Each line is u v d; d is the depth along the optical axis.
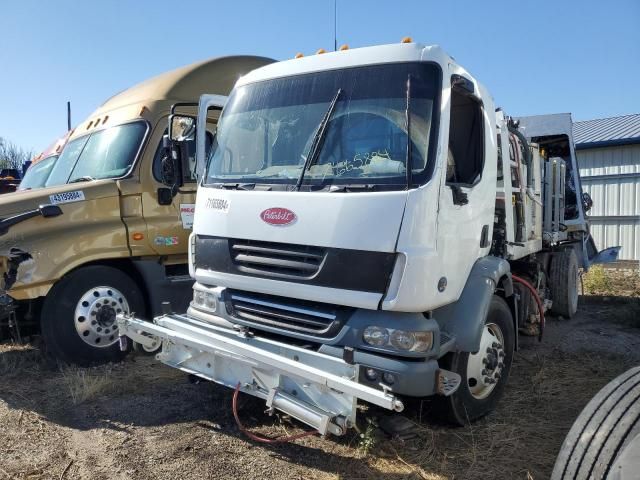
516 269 6.46
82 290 5.67
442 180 3.69
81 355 5.64
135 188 6.03
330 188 3.77
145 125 6.19
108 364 5.76
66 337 5.55
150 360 5.92
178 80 6.57
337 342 3.64
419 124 3.72
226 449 3.96
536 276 7.17
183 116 5.42
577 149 16.52
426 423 4.33
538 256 7.55
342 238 3.59
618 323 8.21
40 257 5.37
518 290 5.84
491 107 4.75
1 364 5.84
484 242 4.49
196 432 4.23
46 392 5.09
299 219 3.78
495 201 4.84
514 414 4.63
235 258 4.16
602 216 16.14
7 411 4.66
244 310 4.15
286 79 4.47
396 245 3.47
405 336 3.49
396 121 3.79
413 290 3.46
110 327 5.80
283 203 3.88
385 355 3.54
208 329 4.18
